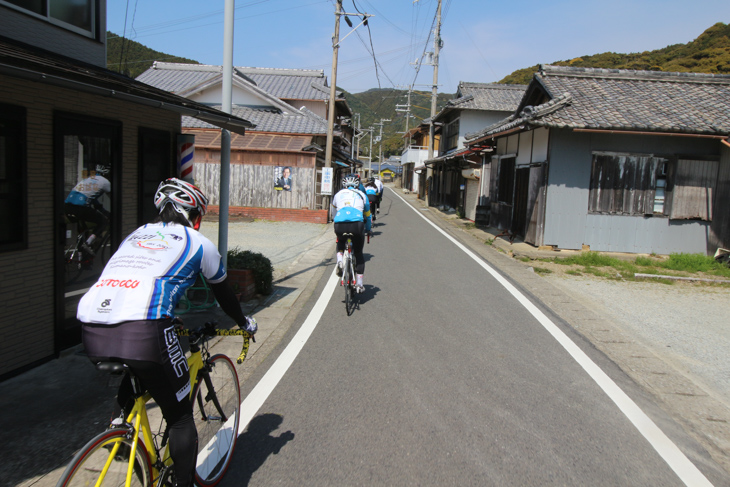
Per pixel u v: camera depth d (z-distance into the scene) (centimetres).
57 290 429
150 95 409
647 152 1138
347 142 2864
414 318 595
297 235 1377
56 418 334
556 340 529
